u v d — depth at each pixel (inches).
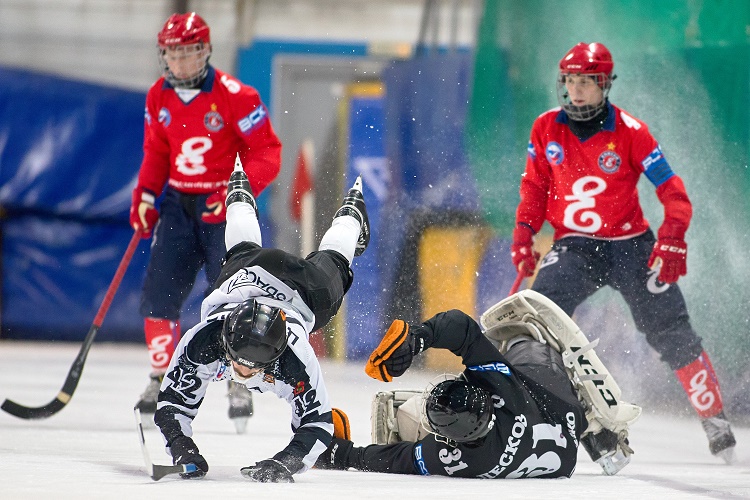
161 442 656.4
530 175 749.9
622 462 561.6
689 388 716.7
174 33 738.2
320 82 1990.7
